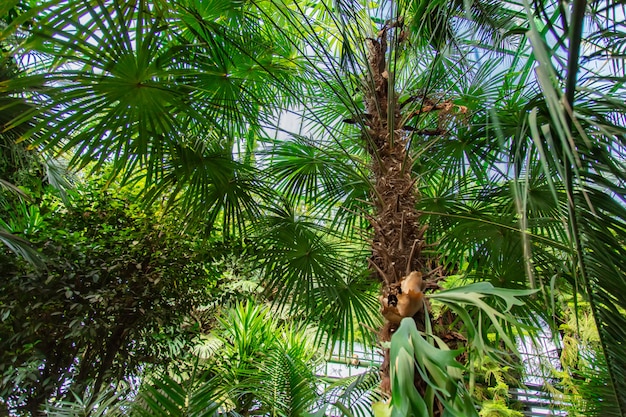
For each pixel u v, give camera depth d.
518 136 1.01
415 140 2.27
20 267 2.24
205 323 3.76
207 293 2.85
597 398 1.77
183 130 1.80
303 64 2.48
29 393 2.17
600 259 0.99
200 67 1.89
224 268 2.81
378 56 2.13
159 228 2.57
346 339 2.44
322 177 2.47
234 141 2.43
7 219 2.62
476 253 2.05
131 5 1.38
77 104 1.43
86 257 2.35
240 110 2.26
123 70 1.40
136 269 2.49
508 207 1.91
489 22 2.05
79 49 1.28
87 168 2.78
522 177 1.82
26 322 2.17
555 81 0.68
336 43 2.90
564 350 2.52
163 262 2.50
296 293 2.35
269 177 2.38
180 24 2.00
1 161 2.30
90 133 1.53
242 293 3.08
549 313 1.77
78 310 2.16
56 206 2.57
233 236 2.62
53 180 2.45
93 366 2.46
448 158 2.31
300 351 3.18
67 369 2.31
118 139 1.64
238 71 2.28
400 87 2.48
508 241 1.88
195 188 2.28
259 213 2.35
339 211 2.47
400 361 0.96
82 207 2.52
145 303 2.48
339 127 2.88
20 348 2.15
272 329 3.37
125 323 2.47
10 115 1.94
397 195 1.68
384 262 1.59
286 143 2.40
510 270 1.89
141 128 1.65
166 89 1.55
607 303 1.01
